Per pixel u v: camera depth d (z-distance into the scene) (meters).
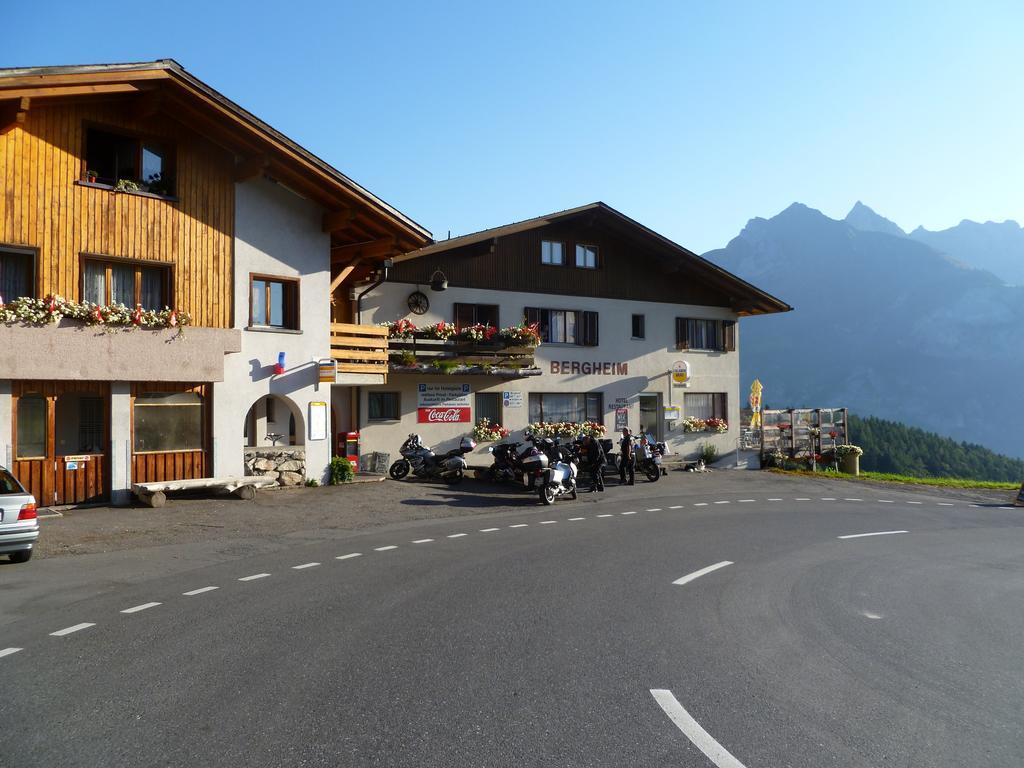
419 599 8.28
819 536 13.77
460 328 24.23
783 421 31.92
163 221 16.94
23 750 4.39
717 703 5.33
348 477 19.75
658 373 28.97
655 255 28.91
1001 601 8.92
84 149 15.92
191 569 9.98
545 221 25.72
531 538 12.86
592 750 4.49
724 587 9.16
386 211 19.09
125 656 6.17
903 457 81.94
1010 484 26.31
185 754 4.34
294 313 19.09
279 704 5.13
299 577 9.45
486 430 24.36
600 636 6.93
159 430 16.70
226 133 17.34
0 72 13.90
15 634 6.82
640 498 19.59
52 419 15.20
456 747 4.49
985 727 5.04
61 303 14.93
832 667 6.22
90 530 13.02
